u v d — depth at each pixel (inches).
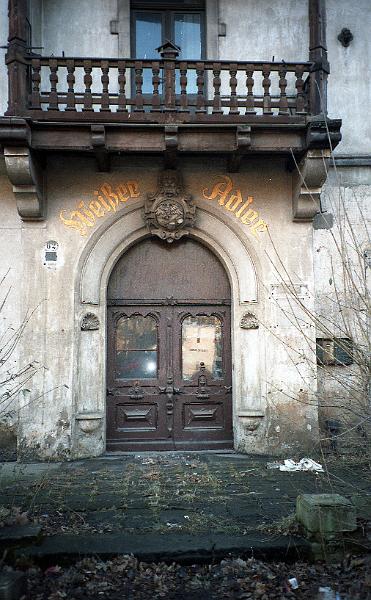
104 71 288.8
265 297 316.8
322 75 294.7
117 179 318.0
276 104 295.4
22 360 305.3
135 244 332.5
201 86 291.7
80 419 305.7
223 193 321.4
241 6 339.9
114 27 333.7
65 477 262.8
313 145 284.8
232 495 233.9
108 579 168.7
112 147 284.5
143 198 318.7
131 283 332.5
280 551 180.7
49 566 175.5
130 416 326.3
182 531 193.2
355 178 331.9
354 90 338.6
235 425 320.8
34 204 302.0
